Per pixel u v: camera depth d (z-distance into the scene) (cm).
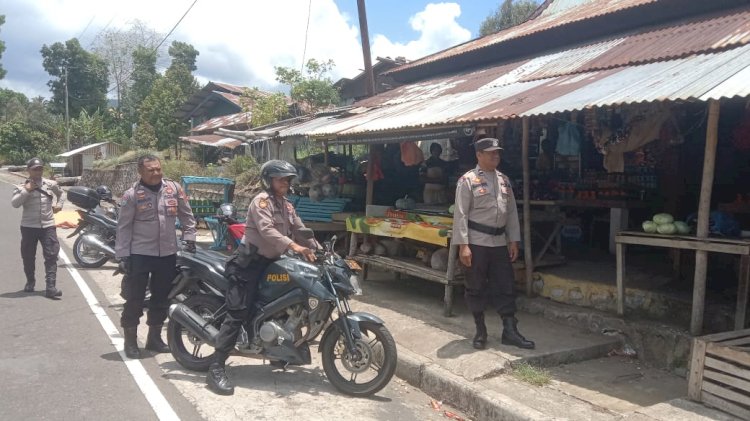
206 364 481
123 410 397
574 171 857
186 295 529
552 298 642
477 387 434
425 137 701
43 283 819
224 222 726
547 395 425
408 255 770
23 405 400
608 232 859
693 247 490
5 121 5559
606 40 894
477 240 509
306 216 963
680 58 648
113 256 890
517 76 867
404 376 498
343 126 830
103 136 4503
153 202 508
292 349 446
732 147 763
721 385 385
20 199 710
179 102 3212
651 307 565
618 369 501
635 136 661
